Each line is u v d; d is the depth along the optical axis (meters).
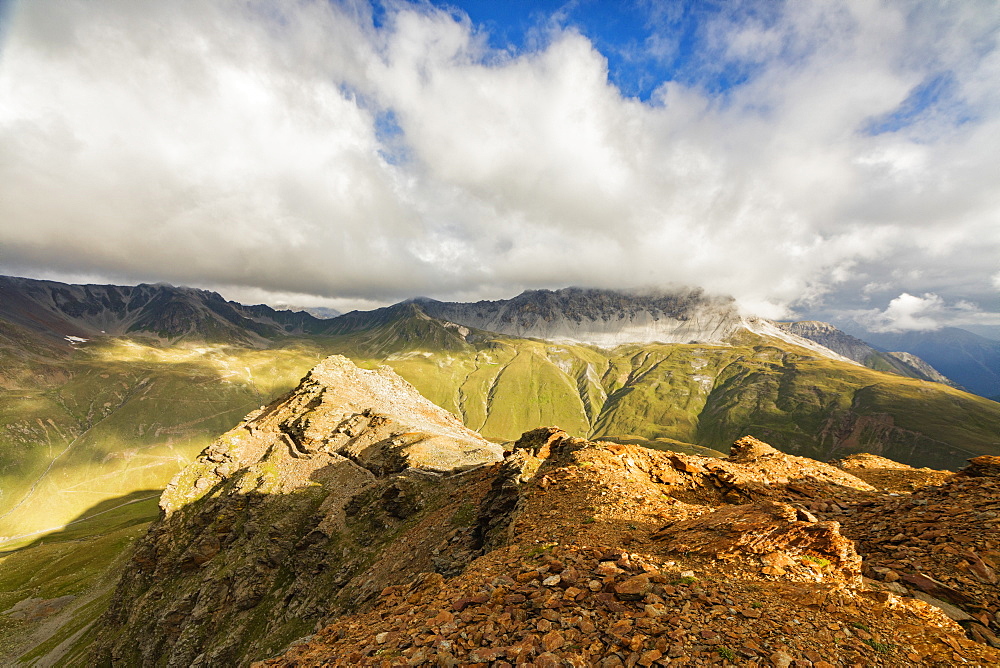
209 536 75.62
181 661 59.84
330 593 51.78
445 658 12.64
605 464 31.89
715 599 13.84
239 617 61.28
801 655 11.22
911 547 18.28
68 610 102.88
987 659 11.45
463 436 98.25
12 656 88.38
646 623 12.66
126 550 131.50
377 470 75.62
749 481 30.77
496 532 30.62
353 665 13.56
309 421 92.38
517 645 12.48
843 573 15.85
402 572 41.66
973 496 20.06
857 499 27.05
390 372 127.94
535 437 46.03
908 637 12.30
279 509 73.12
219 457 92.12
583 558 17.16
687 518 22.14
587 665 11.38
